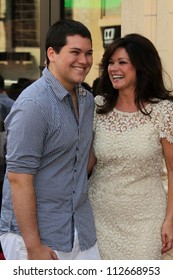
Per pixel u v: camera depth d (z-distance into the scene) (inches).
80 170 112.3
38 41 265.4
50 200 109.0
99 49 259.9
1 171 187.0
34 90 107.0
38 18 265.3
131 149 123.0
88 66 111.0
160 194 128.0
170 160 126.9
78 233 112.3
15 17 267.3
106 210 126.6
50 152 107.4
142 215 126.2
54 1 262.7
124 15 251.4
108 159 124.7
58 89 108.2
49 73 109.7
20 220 105.5
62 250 109.8
